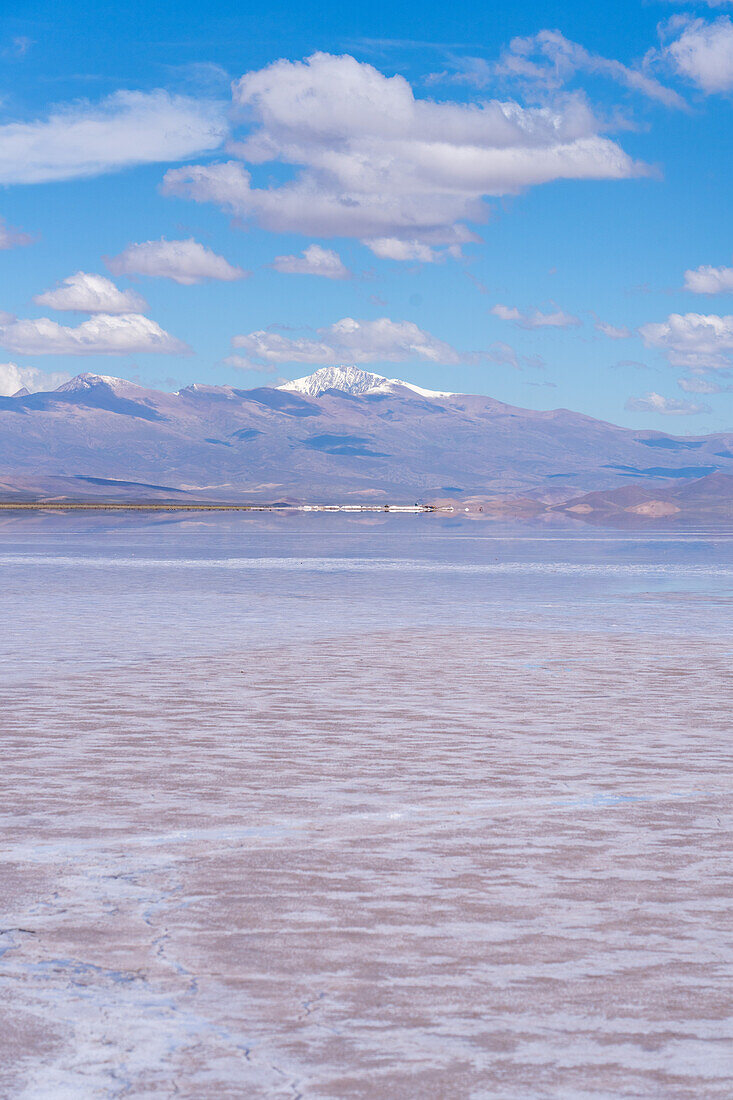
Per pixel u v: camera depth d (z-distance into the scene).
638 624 31.31
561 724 16.25
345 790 11.99
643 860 9.34
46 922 7.79
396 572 56.25
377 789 12.05
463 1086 5.60
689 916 7.94
